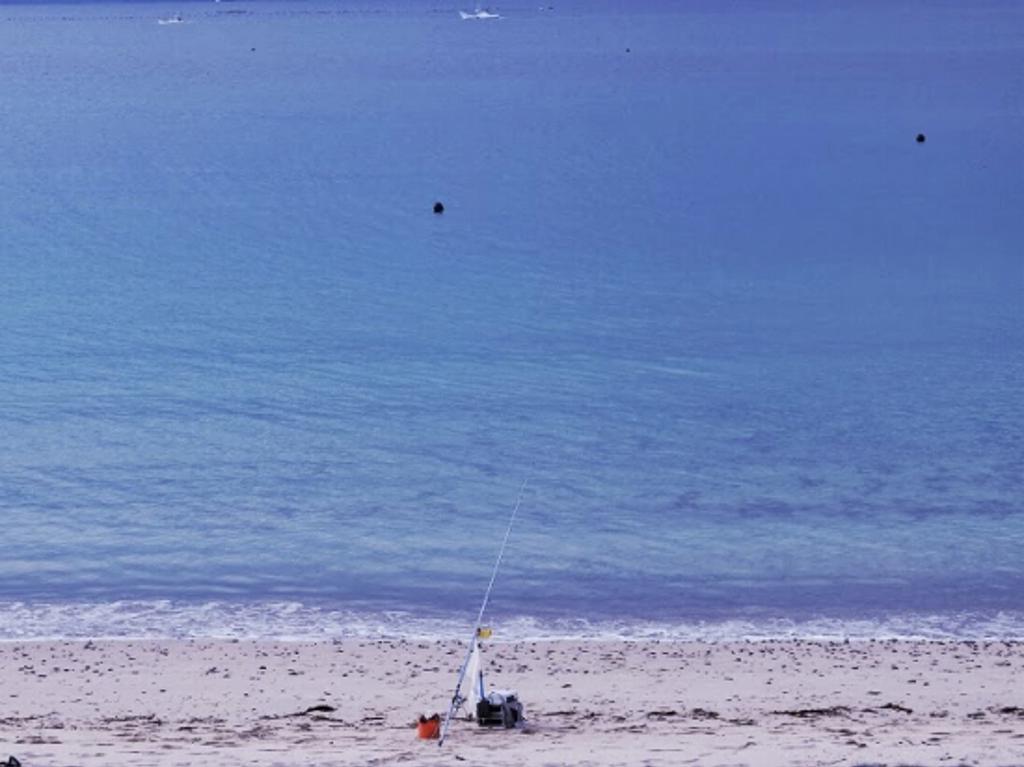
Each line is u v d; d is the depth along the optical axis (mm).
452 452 103312
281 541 84938
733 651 66312
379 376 124812
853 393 118938
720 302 156500
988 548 82750
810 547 83375
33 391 119750
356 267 178875
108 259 184875
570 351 134000
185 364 129125
